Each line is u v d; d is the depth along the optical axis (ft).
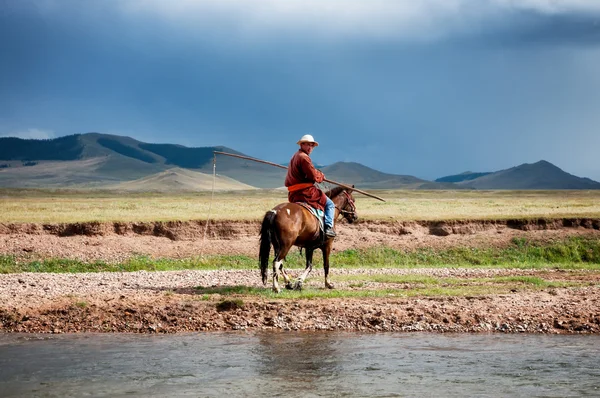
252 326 48.55
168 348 41.37
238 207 168.55
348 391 31.73
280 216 57.62
